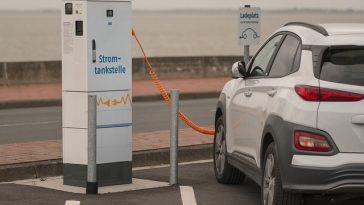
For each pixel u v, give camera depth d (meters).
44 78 28.38
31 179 11.29
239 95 10.12
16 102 23.78
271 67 9.35
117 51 10.45
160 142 13.67
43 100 24.31
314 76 8.08
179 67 31.75
